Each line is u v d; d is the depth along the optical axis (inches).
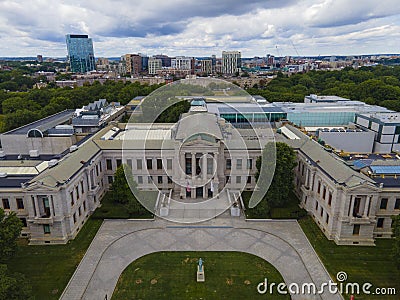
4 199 2477.9
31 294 1952.5
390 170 2755.9
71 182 2549.2
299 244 2472.9
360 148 4165.8
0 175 2667.3
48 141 4015.8
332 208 2474.2
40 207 2447.1
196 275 2139.5
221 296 1959.9
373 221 2389.3
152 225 2741.1
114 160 3363.7
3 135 3983.8
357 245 2440.9
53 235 2472.9
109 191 3417.8
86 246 2447.1
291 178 2960.1
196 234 2615.7
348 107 5059.1
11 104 6200.8
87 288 2017.7
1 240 1909.4
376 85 7194.9
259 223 2780.5
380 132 4055.1
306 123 4675.2
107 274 2145.7
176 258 2319.1
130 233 2630.4
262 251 2397.9
